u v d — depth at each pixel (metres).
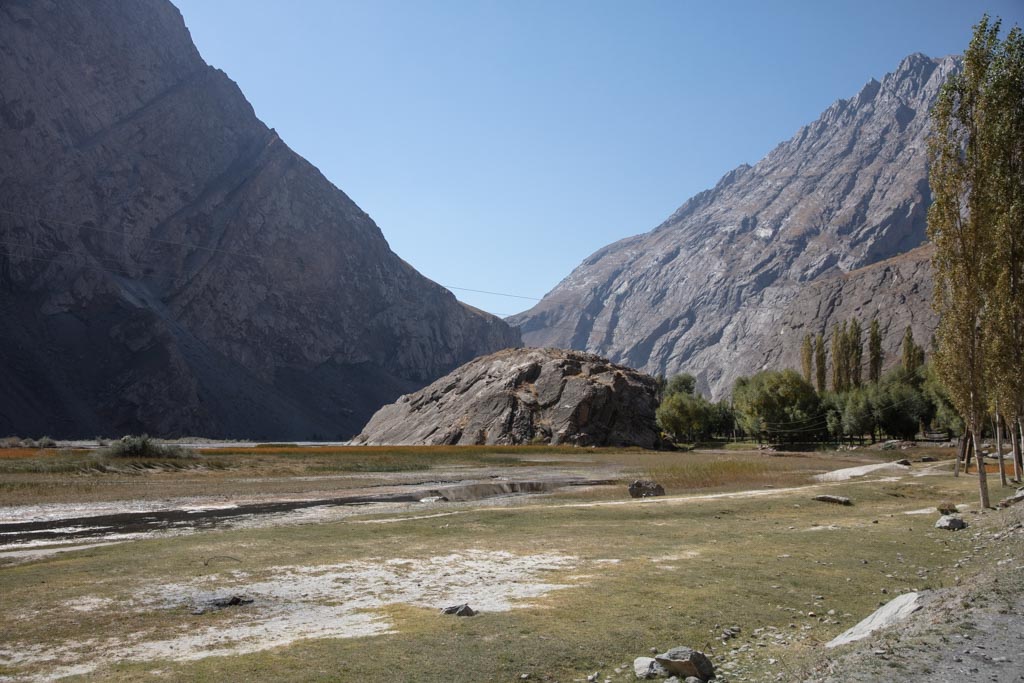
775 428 135.75
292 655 12.08
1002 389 33.38
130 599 16.27
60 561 21.38
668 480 54.25
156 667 11.46
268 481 56.25
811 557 21.23
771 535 25.61
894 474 57.81
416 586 17.70
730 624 14.41
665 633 13.67
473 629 13.69
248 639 13.16
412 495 46.59
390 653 12.20
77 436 189.62
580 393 118.94
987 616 12.27
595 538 25.20
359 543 24.17
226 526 31.81
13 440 116.12
